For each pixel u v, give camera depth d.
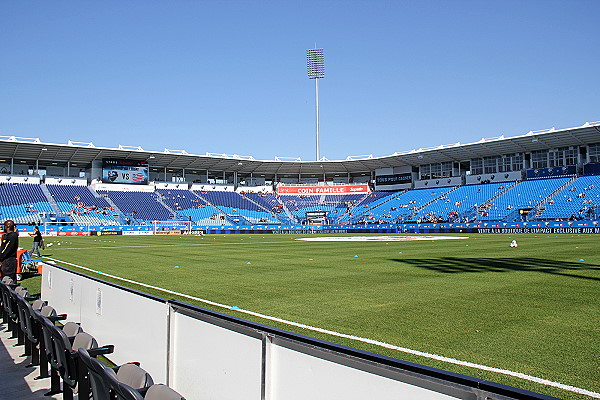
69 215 50.78
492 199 51.38
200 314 3.64
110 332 5.21
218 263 16.30
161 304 4.18
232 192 66.56
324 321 6.87
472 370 4.58
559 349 5.27
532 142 48.72
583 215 41.91
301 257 18.34
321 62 66.31
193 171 66.12
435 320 6.80
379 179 66.19
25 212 48.97
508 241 28.52
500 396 1.86
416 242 28.70
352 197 66.62
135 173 58.75
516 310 7.42
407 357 5.02
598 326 6.31
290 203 66.12
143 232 51.59
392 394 2.22
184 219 56.53
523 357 4.98
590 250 19.78
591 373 4.47
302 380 2.72
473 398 1.93
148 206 57.47
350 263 15.55
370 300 8.54
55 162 57.56
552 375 4.43
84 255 20.58
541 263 14.51
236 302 8.56
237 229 54.34
